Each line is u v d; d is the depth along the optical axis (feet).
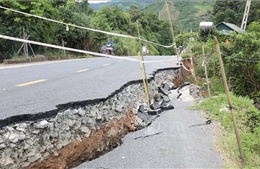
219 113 26.63
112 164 15.40
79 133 15.19
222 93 36.40
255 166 16.90
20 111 13.35
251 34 41.22
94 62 47.50
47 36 66.39
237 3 138.00
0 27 50.83
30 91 18.80
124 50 110.11
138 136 20.12
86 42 85.92
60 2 83.15
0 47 50.39
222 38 72.64
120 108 20.70
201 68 50.03
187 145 18.71
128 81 25.17
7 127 11.78
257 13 108.17
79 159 14.82
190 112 27.43
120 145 18.35
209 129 22.40
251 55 40.34
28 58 50.80
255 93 41.09
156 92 33.32
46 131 12.99
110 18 131.03
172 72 46.19
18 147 11.51
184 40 83.82
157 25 173.78
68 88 20.52
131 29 139.33
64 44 77.46
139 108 24.45
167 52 160.25
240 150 17.34
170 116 25.64
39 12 54.24
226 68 43.47
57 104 15.06
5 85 20.88
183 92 37.35
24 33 53.47
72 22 77.36
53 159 12.98
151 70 37.93
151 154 17.02
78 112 15.60
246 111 27.66
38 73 28.63
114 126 18.89
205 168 15.64
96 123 16.90
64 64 41.52
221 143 19.44
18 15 51.37
